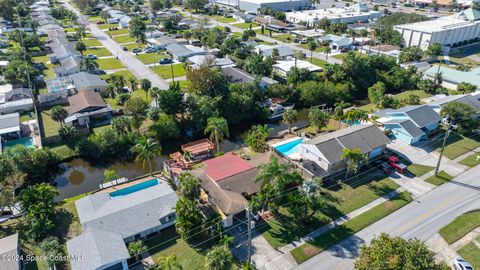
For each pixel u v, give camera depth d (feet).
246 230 186.09
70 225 190.19
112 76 393.50
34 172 245.65
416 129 272.72
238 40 502.38
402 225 189.47
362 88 396.57
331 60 485.56
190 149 263.70
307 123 330.13
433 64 479.41
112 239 166.61
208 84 318.86
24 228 187.62
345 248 174.60
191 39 565.53
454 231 183.73
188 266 163.43
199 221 177.47
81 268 151.02
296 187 218.18
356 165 222.69
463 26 565.94
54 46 501.97
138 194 200.54
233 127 321.73
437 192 216.54
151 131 285.23
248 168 218.59
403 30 560.61
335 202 207.41
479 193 214.28
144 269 162.40
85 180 246.06
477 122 287.89
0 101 330.95
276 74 419.54
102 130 285.23
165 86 380.78
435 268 126.72
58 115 277.85
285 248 174.50
